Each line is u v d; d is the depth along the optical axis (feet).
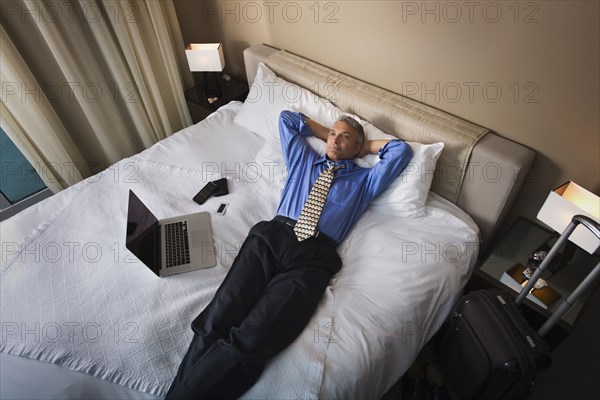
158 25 7.52
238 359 3.79
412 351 4.36
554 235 5.33
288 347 4.03
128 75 7.55
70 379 3.81
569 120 4.54
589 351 5.39
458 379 4.92
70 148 7.41
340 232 5.23
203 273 4.78
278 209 5.57
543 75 4.47
